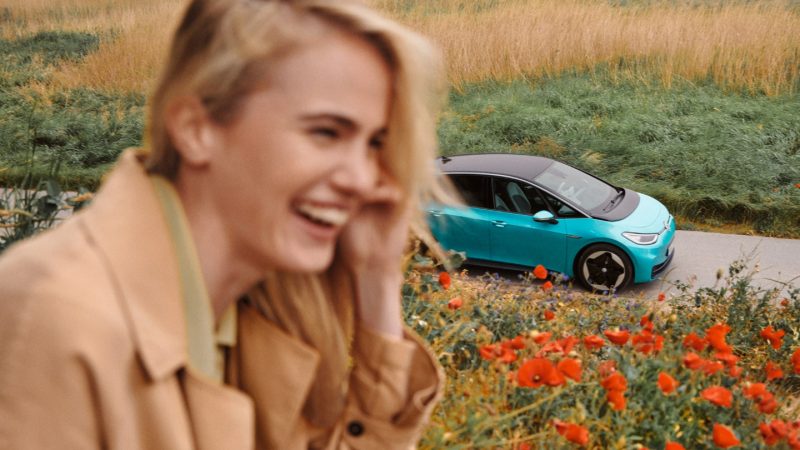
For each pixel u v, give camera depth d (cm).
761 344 485
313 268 64
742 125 1273
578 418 212
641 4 1891
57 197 200
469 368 278
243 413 67
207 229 65
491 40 1686
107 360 54
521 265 773
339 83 58
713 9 1772
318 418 92
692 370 254
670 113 1369
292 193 60
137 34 1984
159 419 60
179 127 62
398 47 60
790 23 1614
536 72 1653
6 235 197
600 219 741
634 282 728
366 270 87
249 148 60
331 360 89
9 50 2112
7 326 51
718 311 529
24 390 50
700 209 1055
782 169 1116
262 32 57
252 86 58
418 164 70
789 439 215
